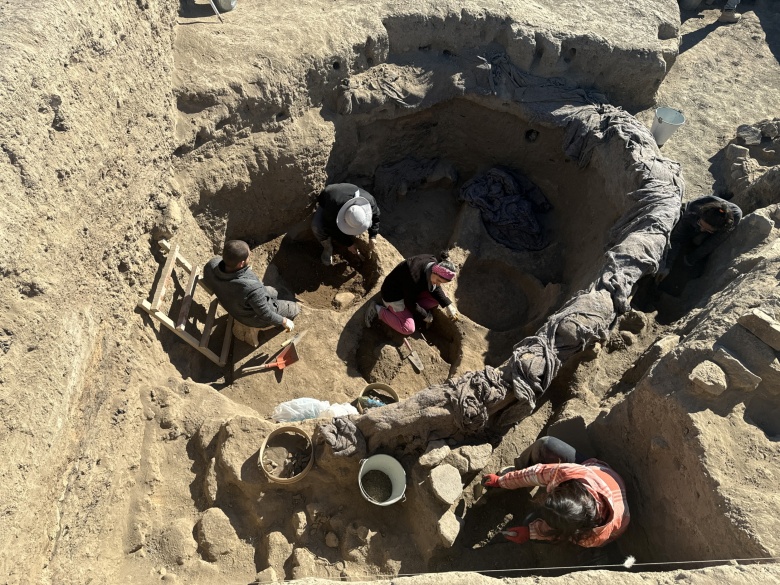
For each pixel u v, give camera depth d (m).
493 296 6.08
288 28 5.53
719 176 6.30
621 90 6.47
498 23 6.00
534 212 6.43
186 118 4.94
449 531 3.69
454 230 6.40
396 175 6.64
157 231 4.67
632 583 2.86
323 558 3.82
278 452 4.12
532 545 4.00
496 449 4.51
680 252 5.66
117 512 3.84
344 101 5.78
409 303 5.14
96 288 3.74
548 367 4.13
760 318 3.63
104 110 3.87
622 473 4.05
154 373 4.46
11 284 2.97
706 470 3.32
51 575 3.07
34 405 2.96
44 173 3.24
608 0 6.69
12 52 3.16
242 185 5.41
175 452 4.23
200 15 5.57
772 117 6.79
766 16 8.27
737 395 3.56
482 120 6.35
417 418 3.96
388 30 5.88
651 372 3.79
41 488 2.95
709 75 7.38
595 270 5.04
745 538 3.04
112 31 4.02
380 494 4.02
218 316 5.26
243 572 3.80
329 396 4.96
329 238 5.77
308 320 5.41
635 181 5.21
